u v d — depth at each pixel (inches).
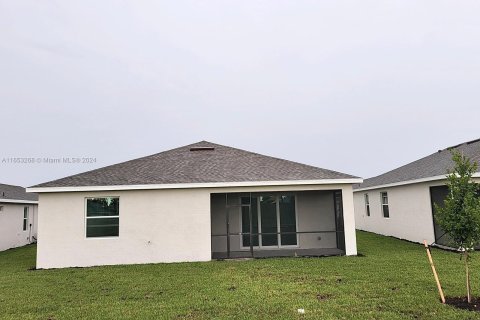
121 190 474.3
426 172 581.0
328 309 238.4
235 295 280.1
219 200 572.7
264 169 530.6
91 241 463.2
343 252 490.9
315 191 537.3
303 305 248.8
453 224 243.6
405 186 645.3
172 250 470.3
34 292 312.7
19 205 800.3
